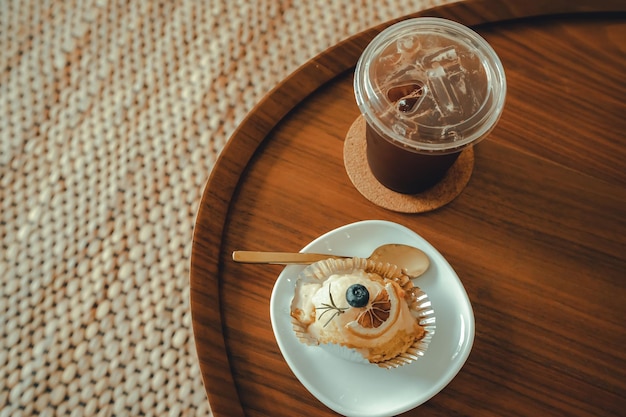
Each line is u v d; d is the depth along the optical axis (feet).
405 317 1.83
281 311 1.82
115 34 2.89
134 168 2.73
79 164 2.73
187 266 2.62
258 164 1.95
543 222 1.94
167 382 2.51
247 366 1.82
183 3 2.93
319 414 1.80
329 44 2.89
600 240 1.94
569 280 1.90
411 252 1.87
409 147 1.69
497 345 1.85
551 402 1.82
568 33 2.07
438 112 1.68
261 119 1.96
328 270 1.85
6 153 2.74
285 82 1.98
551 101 2.02
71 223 2.67
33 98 2.81
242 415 1.78
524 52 2.05
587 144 2.00
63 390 2.49
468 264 1.91
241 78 2.83
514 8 2.06
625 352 1.86
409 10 2.92
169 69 2.85
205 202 1.89
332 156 1.97
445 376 1.79
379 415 1.75
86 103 2.81
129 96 2.81
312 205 1.94
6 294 2.59
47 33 2.89
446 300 1.86
